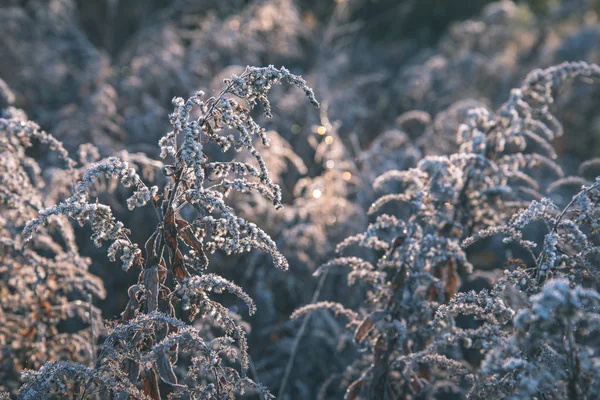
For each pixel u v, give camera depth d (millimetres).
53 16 8250
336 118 6930
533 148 6449
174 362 2379
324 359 4441
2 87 3756
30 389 2225
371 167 5453
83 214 2221
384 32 13164
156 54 6957
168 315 2318
